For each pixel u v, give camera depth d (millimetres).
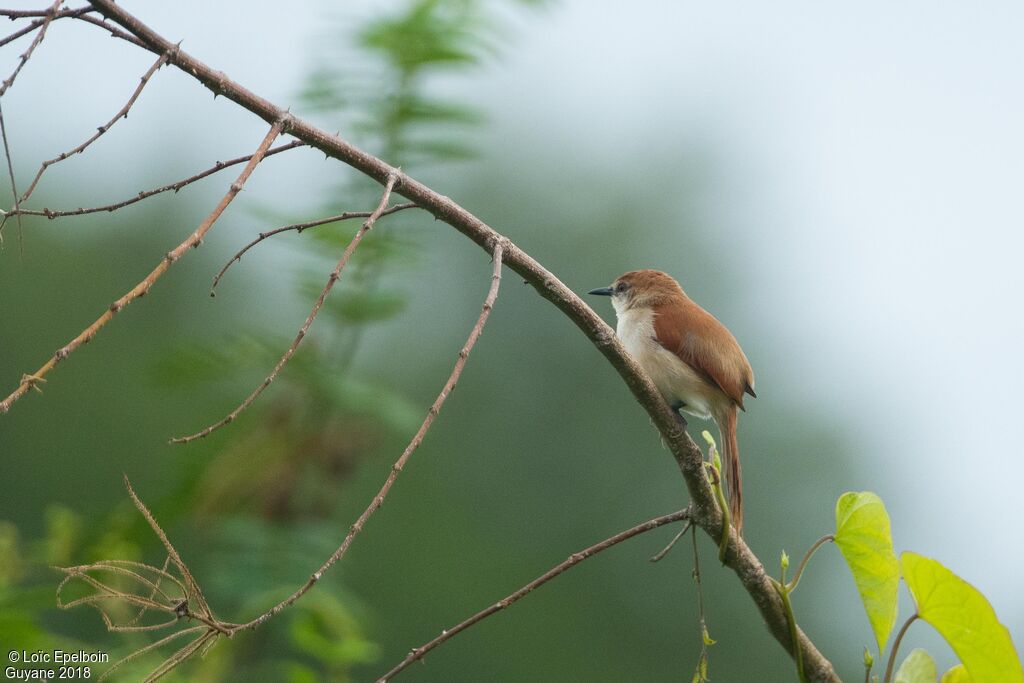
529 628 18609
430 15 7520
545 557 19234
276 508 7352
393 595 18406
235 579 6965
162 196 18141
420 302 17516
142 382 7363
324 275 7297
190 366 7094
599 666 18734
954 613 4906
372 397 7145
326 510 7574
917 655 5172
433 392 18859
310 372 7125
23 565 6996
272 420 7383
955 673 5133
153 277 3514
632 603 19188
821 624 18922
